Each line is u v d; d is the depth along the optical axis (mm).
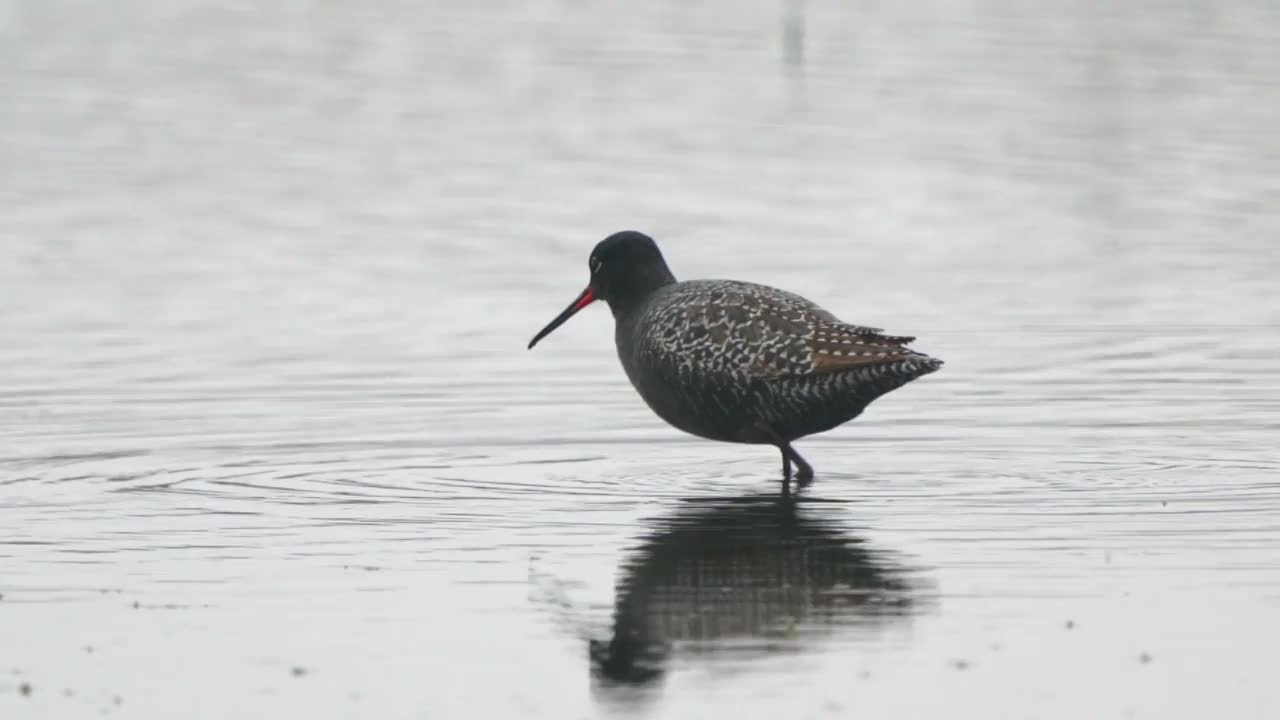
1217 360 20500
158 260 25438
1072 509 14539
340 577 12836
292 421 17922
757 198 29266
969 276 24953
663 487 15508
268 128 33562
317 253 25953
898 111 34469
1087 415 18047
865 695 10555
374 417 18109
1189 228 27578
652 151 32188
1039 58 37688
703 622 11805
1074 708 10367
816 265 25484
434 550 13523
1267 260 25797
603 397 19047
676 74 37062
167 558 13320
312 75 37438
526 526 14203
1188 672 10883
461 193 29469
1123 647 11273
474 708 10438
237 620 11930
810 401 15234
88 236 26672
